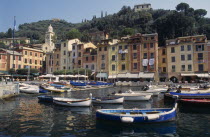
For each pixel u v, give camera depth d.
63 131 13.23
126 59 62.38
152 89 37.31
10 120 16.17
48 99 26.41
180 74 55.72
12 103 25.45
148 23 118.56
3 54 65.50
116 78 62.84
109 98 24.95
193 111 20.14
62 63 74.94
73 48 72.62
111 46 64.94
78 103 22.27
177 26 90.50
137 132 13.09
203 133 12.98
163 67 59.78
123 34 110.81
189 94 25.58
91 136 12.30
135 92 32.59
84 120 16.20
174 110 15.69
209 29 87.94
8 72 61.38
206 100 22.25
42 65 81.31
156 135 12.59
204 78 52.03
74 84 50.09
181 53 56.16
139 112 16.06
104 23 149.75
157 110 16.39
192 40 54.94
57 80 59.03
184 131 13.39
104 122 15.27
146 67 59.22
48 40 134.62
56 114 18.55
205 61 52.78
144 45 60.03
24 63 72.25
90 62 68.56
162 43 92.00
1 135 12.34
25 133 12.77
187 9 122.19
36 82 52.78
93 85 52.00
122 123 14.48
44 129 13.68
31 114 18.58
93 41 110.00
